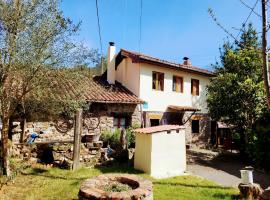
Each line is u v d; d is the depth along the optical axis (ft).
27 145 35.70
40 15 27.78
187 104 64.44
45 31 27.40
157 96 58.59
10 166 31.32
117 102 50.16
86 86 37.06
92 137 40.24
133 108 54.49
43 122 43.91
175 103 61.87
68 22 29.14
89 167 35.29
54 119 44.93
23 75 28.12
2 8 25.84
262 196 17.52
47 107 33.47
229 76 48.65
